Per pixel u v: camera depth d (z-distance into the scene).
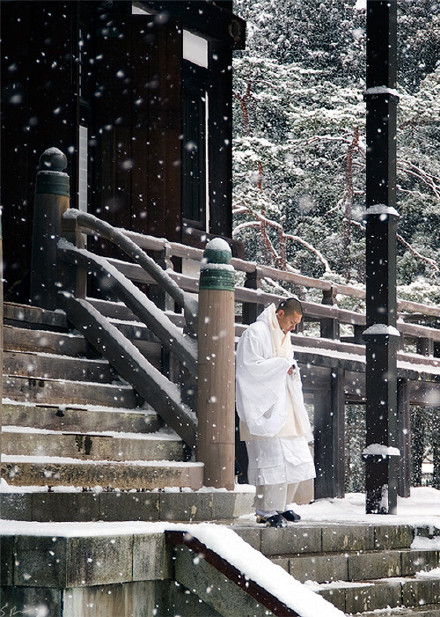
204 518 14.02
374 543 13.62
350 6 61.94
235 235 56.41
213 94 27.44
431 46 59.94
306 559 11.71
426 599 12.88
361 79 58.72
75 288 17.19
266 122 57.00
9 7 21.53
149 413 16.09
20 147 21.20
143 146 22.94
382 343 18.72
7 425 13.52
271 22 61.91
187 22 25.98
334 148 56.22
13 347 15.46
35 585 9.01
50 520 11.61
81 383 15.65
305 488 13.97
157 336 16.28
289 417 13.45
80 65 22.67
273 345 13.70
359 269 54.16
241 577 9.78
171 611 10.15
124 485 13.54
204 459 15.18
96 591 9.30
